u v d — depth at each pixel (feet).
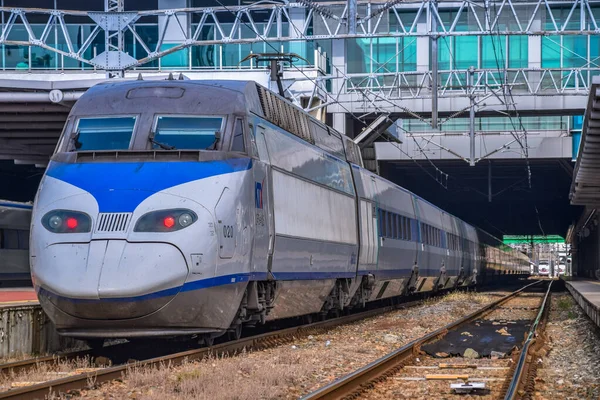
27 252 170.40
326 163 99.09
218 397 47.19
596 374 62.49
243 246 69.05
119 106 73.20
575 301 177.27
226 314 68.95
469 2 142.82
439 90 181.68
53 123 145.69
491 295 224.53
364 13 189.26
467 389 52.75
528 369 62.28
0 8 152.15
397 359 67.21
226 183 67.62
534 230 464.24
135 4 214.48
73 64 211.41
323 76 172.45
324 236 94.99
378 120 191.52
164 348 76.54
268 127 79.36
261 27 207.62
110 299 61.87
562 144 225.76
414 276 157.79
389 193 136.26
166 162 67.31
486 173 288.92
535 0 211.20
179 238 63.31
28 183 247.70
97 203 64.18
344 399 48.39
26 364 60.70
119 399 47.37
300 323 103.71
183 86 74.90
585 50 214.48
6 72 180.14
